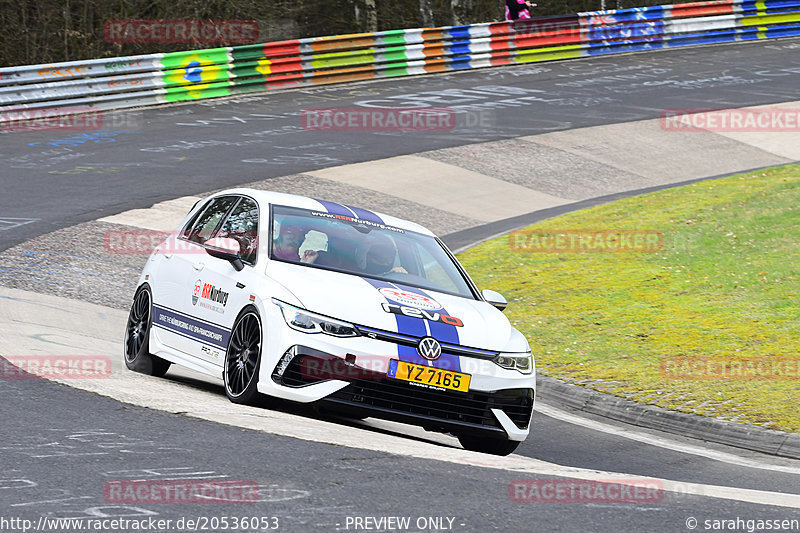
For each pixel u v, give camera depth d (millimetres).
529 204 73750
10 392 25266
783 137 93125
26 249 52250
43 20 137625
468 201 73125
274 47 109312
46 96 92375
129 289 48031
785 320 43688
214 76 104812
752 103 104688
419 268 29469
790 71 120875
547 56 128500
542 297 49594
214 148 82375
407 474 20422
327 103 103125
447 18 171250
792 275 49688
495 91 110000
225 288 28172
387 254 29406
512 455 27578
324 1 159875
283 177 73562
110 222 59719
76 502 17016
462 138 89375
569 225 64188
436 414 25516
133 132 87500
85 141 83188
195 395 27922
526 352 27125
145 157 78125
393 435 28375
